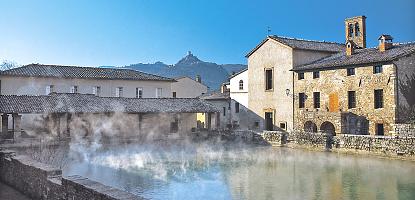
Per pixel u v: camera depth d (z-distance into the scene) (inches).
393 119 1366.9
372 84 1443.2
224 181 906.7
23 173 682.2
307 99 1720.0
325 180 901.2
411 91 1400.1
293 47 1786.4
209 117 2060.8
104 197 428.5
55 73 2039.9
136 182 893.2
